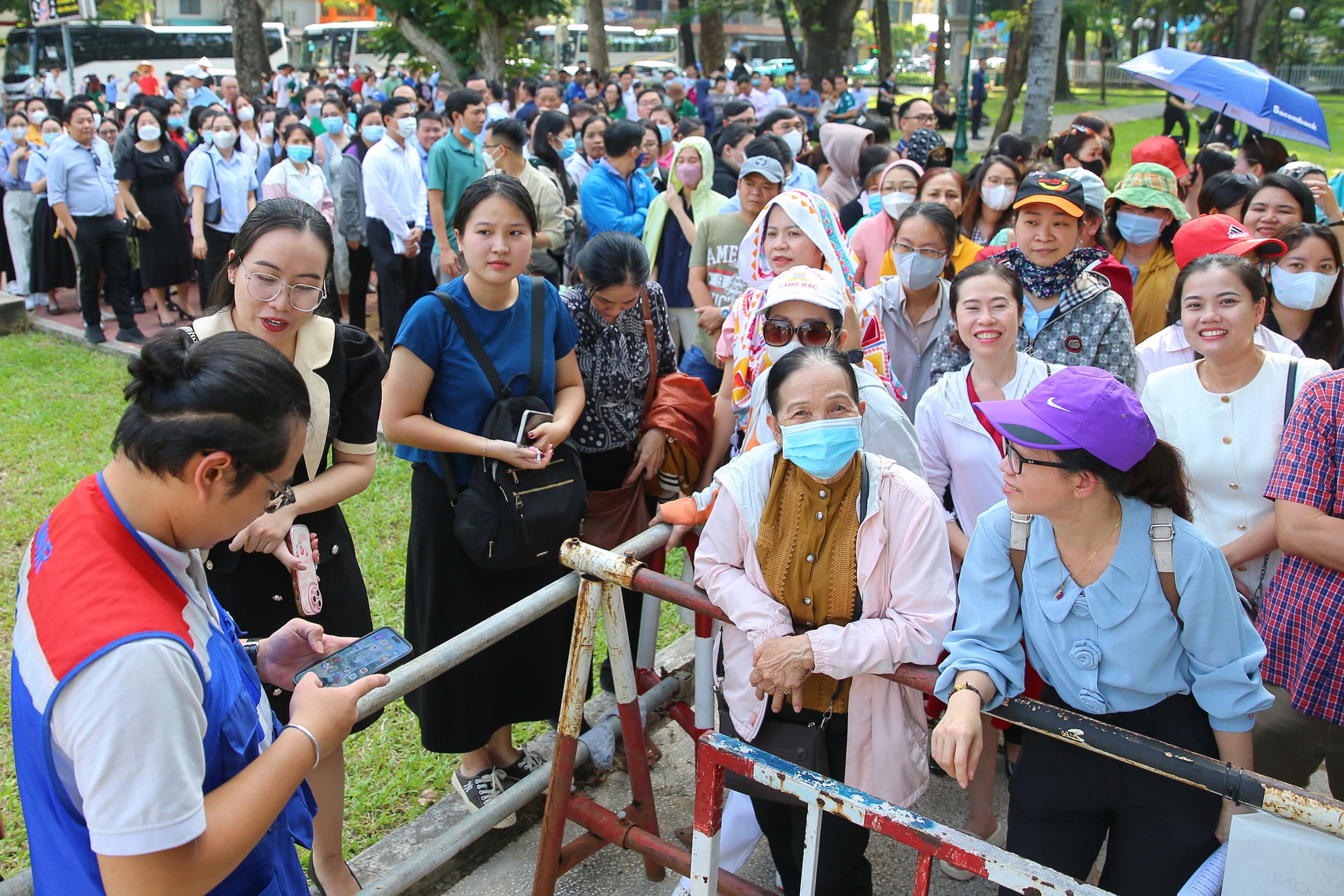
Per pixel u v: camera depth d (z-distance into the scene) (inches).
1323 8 1562.5
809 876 76.6
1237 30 1034.7
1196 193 257.3
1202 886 72.8
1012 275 114.3
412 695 120.3
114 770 49.3
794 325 112.6
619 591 97.5
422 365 109.0
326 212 319.9
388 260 290.4
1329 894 65.4
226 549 93.3
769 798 88.7
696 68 960.9
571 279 246.1
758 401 116.2
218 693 57.2
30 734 52.7
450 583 114.8
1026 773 86.4
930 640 84.9
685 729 123.1
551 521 108.7
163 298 338.3
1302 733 103.9
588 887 113.3
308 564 96.3
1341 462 94.3
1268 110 274.1
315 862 106.0
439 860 99.6
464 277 112.8
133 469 53.8
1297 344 147.1
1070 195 135.1
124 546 53.9
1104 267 146.3
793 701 85.9
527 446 108.9
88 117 301.7
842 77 900.6
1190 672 79.8
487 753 127.6
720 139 271.4
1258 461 110.3
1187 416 115.0
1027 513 76.9
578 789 129.6
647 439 132.1
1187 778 68.4
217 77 900.0
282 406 55.0
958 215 188.5
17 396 273.9
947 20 1473.9
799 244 132.4
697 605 91.8
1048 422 73.5
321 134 416.5
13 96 942.4
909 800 92.3
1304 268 138.8
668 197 232.2
